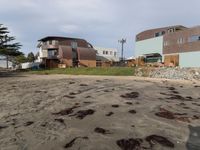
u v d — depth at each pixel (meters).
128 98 14.87
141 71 39.22
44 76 36.19
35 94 16.64
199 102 14.65
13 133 8.88
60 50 70.12
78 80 26.53
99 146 7.71
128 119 10.35
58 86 20.89
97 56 85.81
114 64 66.12
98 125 9.61
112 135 8.57
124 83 23.33
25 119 10.55
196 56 47.75
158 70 37.50
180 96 16.47
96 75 38.97
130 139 8.18
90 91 17.67
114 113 11.23
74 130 9.09
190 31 49.19
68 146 7.75
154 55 59.78
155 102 13.88
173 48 53.53
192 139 8.27
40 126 9.59
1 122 10.17
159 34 59.66
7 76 37.28
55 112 11.59
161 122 9.98
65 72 46.12
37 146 7.77
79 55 71.81
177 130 9.09
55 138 8.36
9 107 12.76
